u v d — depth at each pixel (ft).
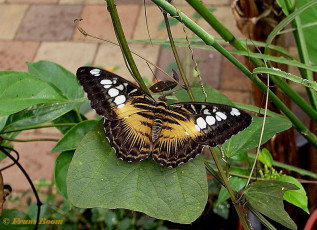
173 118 0.82
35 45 2.92
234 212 1.73
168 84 0.83
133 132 0.80
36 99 0.89
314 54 1.38
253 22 1.24
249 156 1.19
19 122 0.94
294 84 2.31
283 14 1.21
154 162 0.79
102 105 0.81
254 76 0.91
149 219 1.75
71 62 2.79
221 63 2.61
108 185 0.76
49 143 2.45
